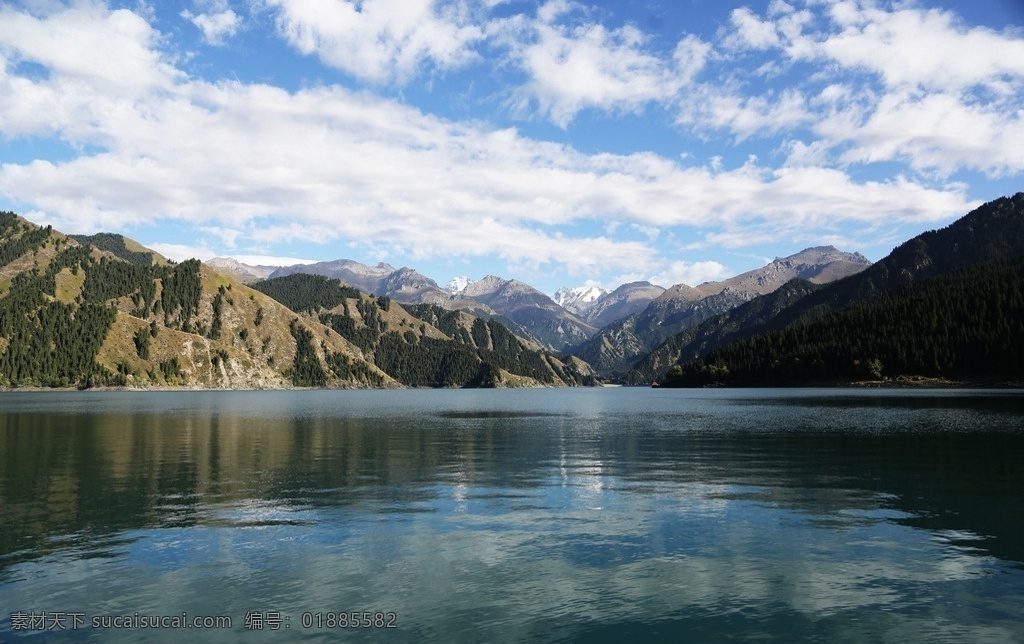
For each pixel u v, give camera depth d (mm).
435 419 122000
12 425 100062
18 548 28594
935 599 22609
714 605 22203
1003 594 22969
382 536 30734
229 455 61531
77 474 49062
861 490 41531
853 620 20938
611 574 25312
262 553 28062
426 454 62719
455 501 38750
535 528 32188
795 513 35094
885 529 31625
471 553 28016
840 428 85688
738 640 19562
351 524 33062
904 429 82188
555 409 168625
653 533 31125
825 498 39031
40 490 42156
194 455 61344
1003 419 95438
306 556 27672
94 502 38281
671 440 74625
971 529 31516
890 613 21453
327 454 62625
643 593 23344
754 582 24391
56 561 26859
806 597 22844
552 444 71875
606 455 61125
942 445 64812
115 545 29188
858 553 27719
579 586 24047
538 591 23594
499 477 47781
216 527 32344
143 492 41594
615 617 21281
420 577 25062
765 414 118438
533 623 20844
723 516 34531
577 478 47156
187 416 128000
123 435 82500
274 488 43156
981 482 44156
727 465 53344
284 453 63375
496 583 24375
